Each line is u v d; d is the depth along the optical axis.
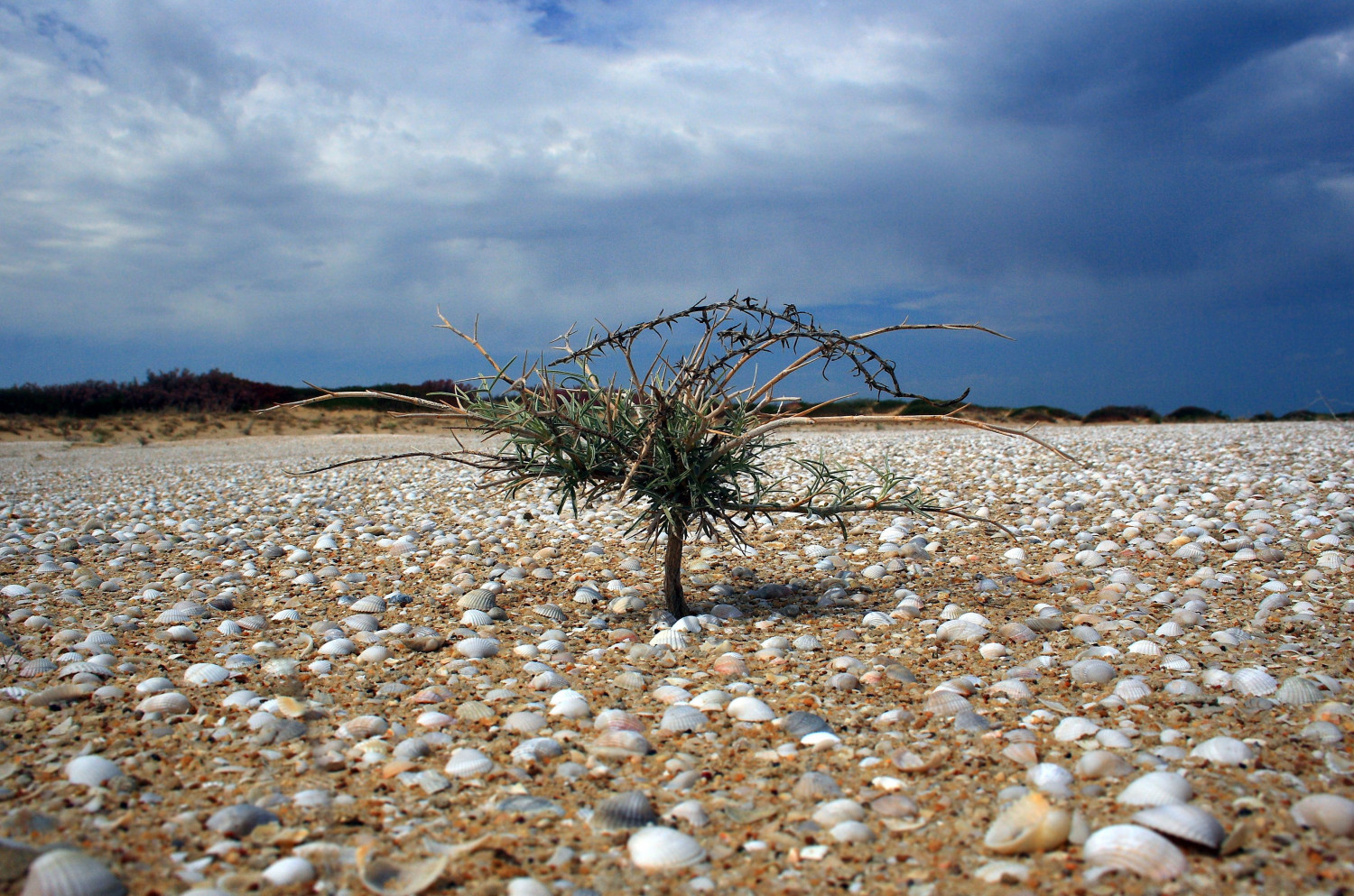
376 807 2.15
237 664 3.38
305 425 26.41
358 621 4.02
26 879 1.70
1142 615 3.92
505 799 2.17
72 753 2.44
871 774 2.32
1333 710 2.58
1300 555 5.11
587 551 5.84
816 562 5.41
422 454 3.52
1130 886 1.72
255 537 6.85
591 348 3.57
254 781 2.29
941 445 14.84
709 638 3.76
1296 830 1.91
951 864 1.85
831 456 12.55
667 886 1.80
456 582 4.83
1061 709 2.77
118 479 12.60
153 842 1.93
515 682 3.17
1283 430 17.25
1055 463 10.91
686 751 2.52
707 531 3.84
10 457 17.27
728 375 3.73
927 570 5.13
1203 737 2.47
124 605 4.48
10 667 3.28
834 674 3.19
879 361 3.43
